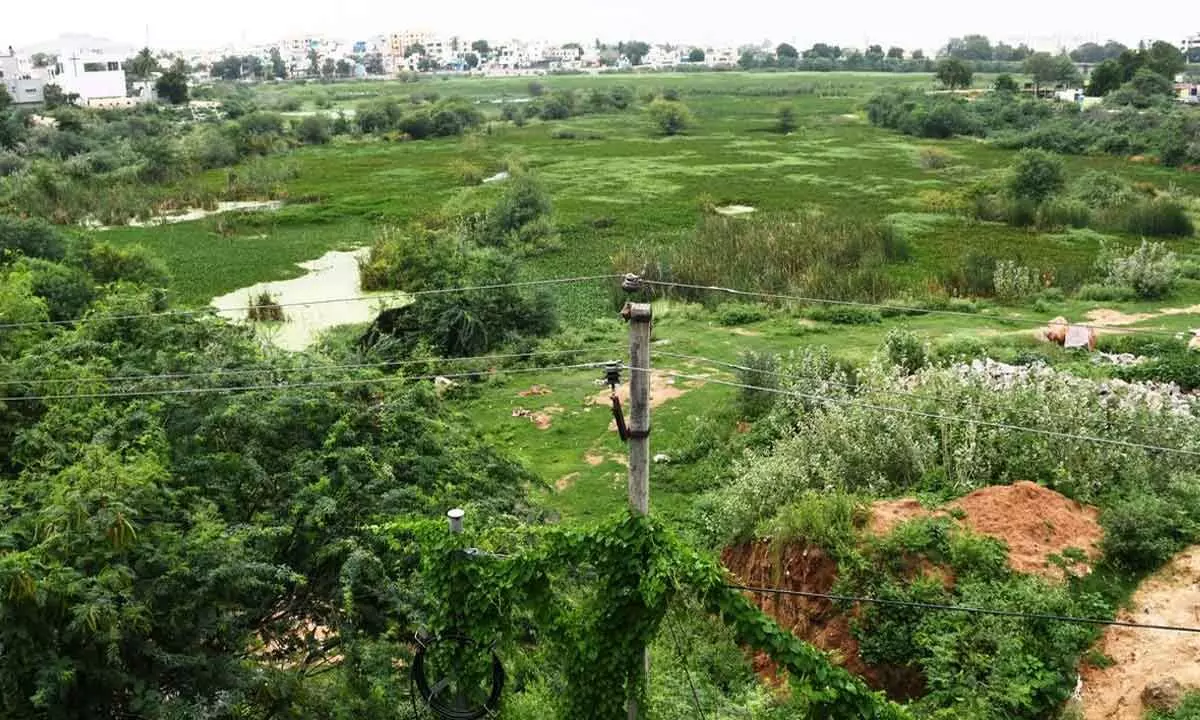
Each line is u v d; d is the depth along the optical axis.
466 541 9.42
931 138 83.19
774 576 13.91
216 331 16.77
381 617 11.24
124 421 12.66
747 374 22.48
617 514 9.09
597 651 8.97
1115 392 18.64
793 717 10.90
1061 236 42.00
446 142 85.75
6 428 14.02
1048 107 86.88
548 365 26.67
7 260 28.42
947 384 17.81
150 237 45.81
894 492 15.73
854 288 31.70
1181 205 47.16
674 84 164.12
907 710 9.42
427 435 13.29
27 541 10.01
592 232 45.66
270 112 100.25
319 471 12.11
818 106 114.69
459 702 9.49
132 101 125.81
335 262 40.66
